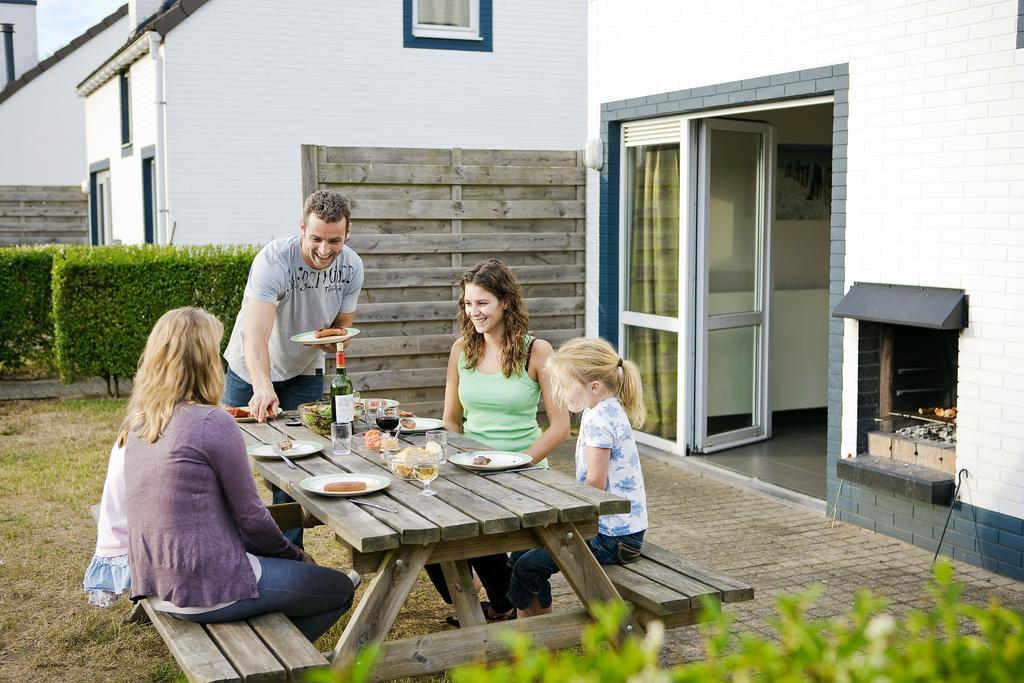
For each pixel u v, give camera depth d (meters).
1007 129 4.73
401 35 13.65
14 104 21.28
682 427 7.49
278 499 4.79
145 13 15.74
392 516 3.18
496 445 4.35
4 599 4.57
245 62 12.98
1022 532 4.77
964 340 5.01
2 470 6.98
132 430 3.13
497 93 14.25
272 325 4.61
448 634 3.31
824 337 9.21
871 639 1.32
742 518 5.89
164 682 3.76
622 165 7.99
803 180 9.20
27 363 11.84
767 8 6.20
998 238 4.80
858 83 5.57
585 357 3.75
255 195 13.20
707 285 7.40
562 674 1.30
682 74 7.02
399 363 7.98
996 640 1.36
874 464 5.49
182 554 2.99
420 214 7.90
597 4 7.94
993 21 4.78
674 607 3.26
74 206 20.11
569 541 3.37
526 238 8.27
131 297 9.84
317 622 3.36
